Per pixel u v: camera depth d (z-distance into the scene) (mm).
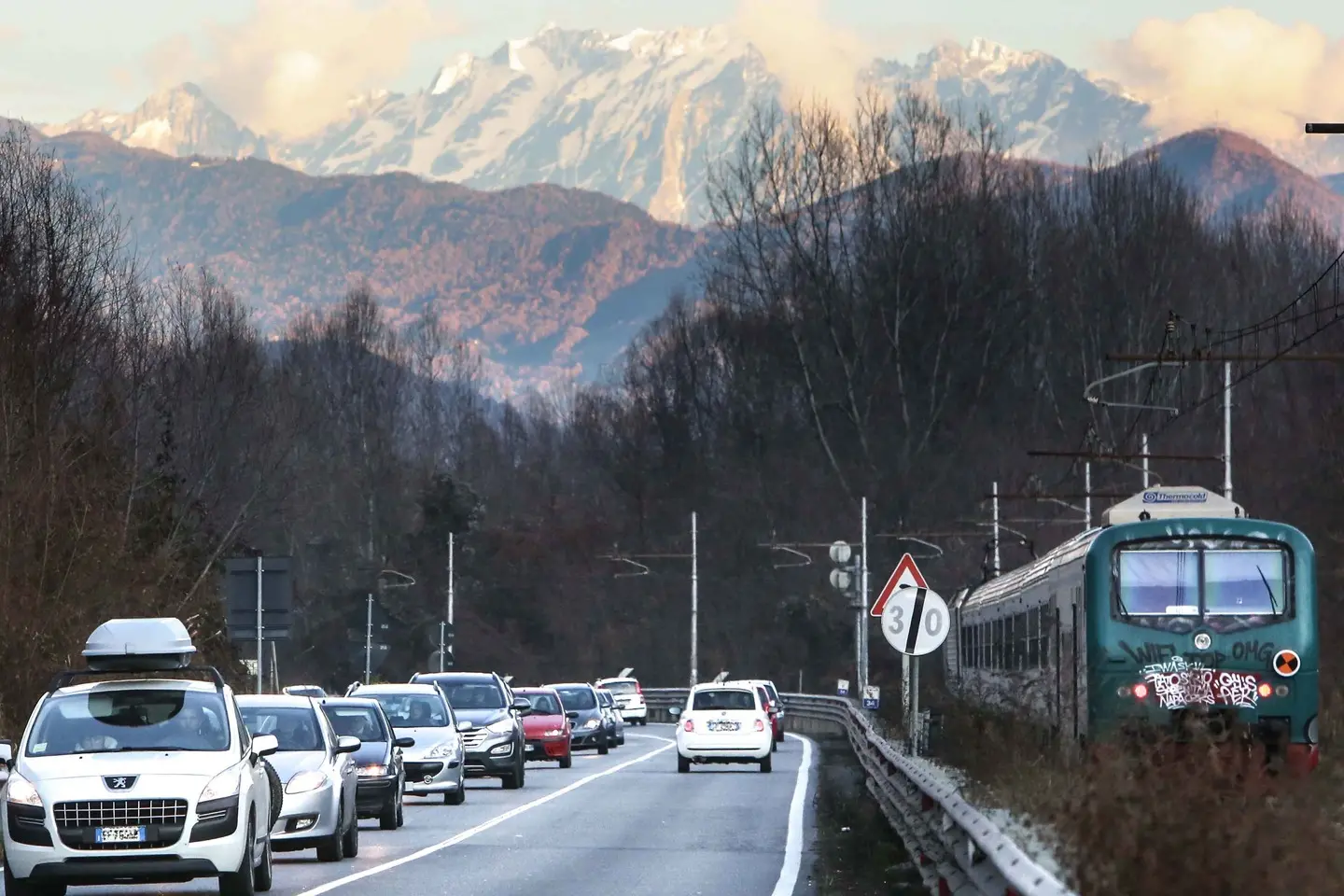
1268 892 38438
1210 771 51500
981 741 85250
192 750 60750
